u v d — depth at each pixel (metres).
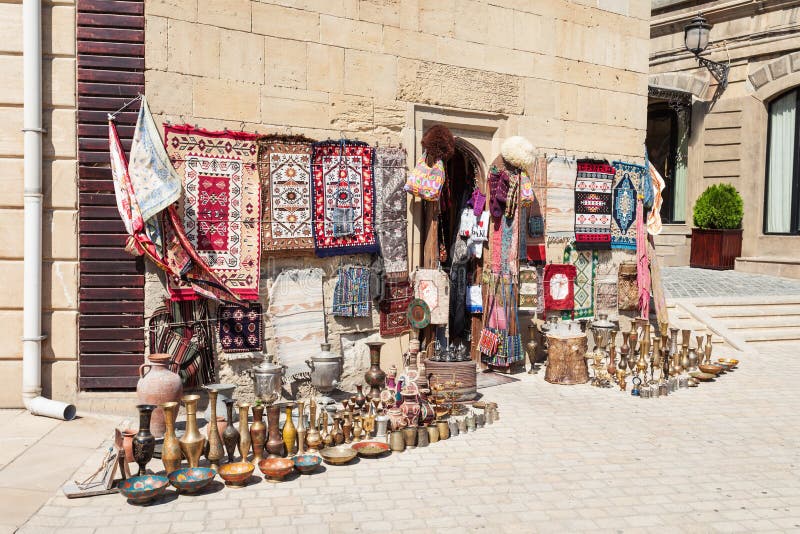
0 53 6.34
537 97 9.24
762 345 11.04
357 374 7.74
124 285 6.50
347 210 7.54
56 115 6.39
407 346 8.14
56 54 6.37
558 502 4.86
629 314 10.38
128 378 6.54
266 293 7.08
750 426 6.77
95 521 4.39
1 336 6.47
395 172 7.93
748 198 16.25
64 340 6.49
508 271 8.62
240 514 4.55
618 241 10.10
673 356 8.73
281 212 7.09
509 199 8.47
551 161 9.32
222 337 6.80
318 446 5.77
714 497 4.99
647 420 6.94
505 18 8.89
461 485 5.14
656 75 18.00
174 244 6.47
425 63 8.20
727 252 16.09
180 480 4.83
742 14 16.19
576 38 9.62
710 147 16.95
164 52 6.52
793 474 5.49
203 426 6.27
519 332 8.82
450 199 10.15
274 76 7.12
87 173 6.43
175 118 6.58
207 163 6.71
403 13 8.00
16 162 6.39
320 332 7.37
